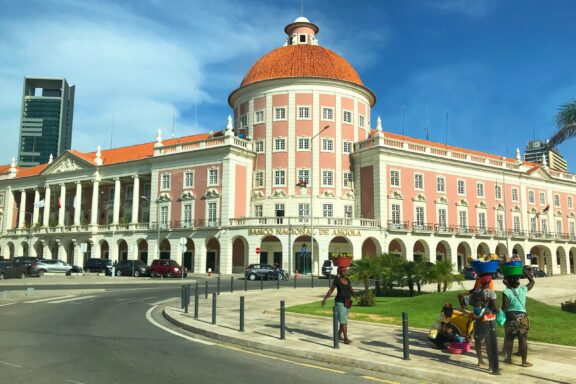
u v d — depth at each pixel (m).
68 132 163.88
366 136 64.88
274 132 61.12
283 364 10.37
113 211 71.75
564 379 8.70
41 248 77.38
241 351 11.78
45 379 8.77
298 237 54.66
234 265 59.56
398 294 27.72
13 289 32.66
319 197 59.00
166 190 63.72
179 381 8.74
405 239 58.66
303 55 64.12
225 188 57.94
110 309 20.98
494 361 9.14
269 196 59.81
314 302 23.36
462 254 67.62
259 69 65.19
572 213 81.38
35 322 16.56
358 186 61.19
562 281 40.53
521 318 9.80
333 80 61.16
